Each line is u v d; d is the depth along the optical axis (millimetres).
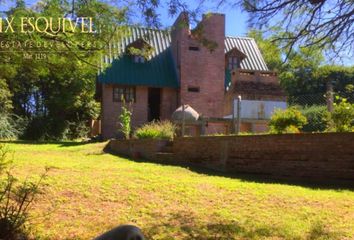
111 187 9562
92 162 14227
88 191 9117
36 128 32812
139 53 12180
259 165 12922
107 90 28656
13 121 31672
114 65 28844
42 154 16438
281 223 7293
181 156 15312
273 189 9953
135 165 13734
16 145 20406
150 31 7594
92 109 35781
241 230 6891
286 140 12359
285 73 7664
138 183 10133
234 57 31297
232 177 12172
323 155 11539
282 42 6742
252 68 31250
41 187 9023
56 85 34562
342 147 11164
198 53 29422
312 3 6098
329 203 8633
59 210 7766
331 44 6566
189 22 6961
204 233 6738
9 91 30875
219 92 29438
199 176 12031
